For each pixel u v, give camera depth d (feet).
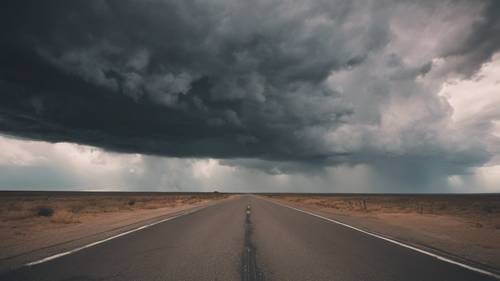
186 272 21.38
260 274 21.03
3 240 34.76
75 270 21.65
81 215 72.59
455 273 21.50
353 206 125.90
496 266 23.61
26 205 106.73
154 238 36.11
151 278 19.93
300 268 22.67
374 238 37.11
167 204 129.18
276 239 36.09
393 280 19.80
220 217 64.28
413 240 35.81
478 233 42.96
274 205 120.26
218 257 26.16
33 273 20.80
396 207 118.73
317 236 38.55
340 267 23.00
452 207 121.19
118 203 141.90
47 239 35.42
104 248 29.86
